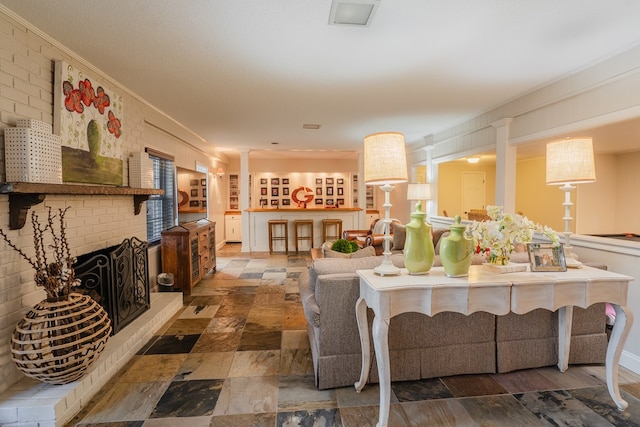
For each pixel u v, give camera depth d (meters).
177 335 2.94
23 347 1.72
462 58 2.60
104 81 2.87
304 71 2.86
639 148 5.42
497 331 2.26
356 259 2.33
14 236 1.89
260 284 4.67
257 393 2.06
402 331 2.15
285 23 2.06
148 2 1.82
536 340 2.32
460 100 3.72
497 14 1.97
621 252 2.44
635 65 2.37
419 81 3.12
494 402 1.97
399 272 1.96
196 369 2.35
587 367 2.35
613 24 2.09
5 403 1.72
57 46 2.27
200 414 1.86
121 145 3.08
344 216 7.62
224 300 3.95
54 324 1.79
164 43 2.31
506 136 3.74
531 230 2.06
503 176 3.79
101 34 2.17
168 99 3.62
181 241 4.15
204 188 6.23
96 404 1.95
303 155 8.96
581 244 2.79
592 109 2.73
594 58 2.60
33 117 2.05
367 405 1.95
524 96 3.46
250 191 9.62
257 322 3.24
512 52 2.49
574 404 1.94
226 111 4.17
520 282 1.83
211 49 2.42
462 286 1.79
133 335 2.57
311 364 2.42
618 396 1.91
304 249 7.57
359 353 2.12
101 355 2.22
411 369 2.17
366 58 2.60
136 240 3.26
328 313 2.08
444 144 5.29
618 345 1.91
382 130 5.38
